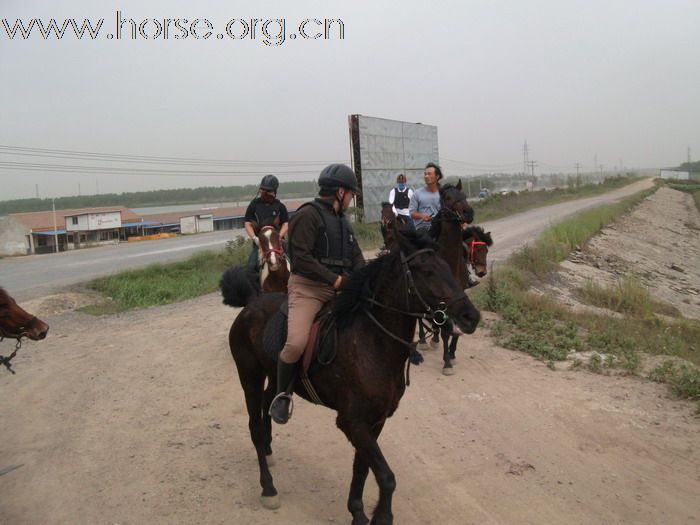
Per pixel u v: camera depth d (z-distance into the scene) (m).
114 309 12.99
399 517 4.71
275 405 4.39
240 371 5.12
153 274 17.27
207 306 13.13
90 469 5.50
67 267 21.56
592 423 6.43
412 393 7.39
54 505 4.89
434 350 9.23
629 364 8.28
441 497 5.00
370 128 25.33
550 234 23.94
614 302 15.95
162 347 9.55
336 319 4.29
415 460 5.66
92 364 8.68
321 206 4.38
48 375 8.20
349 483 5.25
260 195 8.07
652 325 13.23
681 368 7.76
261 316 4.93
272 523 4.62
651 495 5.02
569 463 5.59
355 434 4.08
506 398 7.18
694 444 5.93
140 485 5.21
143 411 6.91
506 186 120.19
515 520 4.66
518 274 15.26
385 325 4.11
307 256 4.28
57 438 6.19
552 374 8.09
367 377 4.08
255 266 7.75
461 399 7.18
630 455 5.74
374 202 25.80
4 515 4.76
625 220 38.06
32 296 13.96
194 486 5.19
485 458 5.70
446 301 3.92
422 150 30.75
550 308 11.73
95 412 6.89
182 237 41.38
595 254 24.02
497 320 10.84
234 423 6.56
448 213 6.91
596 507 4.84
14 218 47.47
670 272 26.42
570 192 71.50
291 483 5.25
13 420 6.69
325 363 4.23
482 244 8.00
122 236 53.03
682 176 139.88
